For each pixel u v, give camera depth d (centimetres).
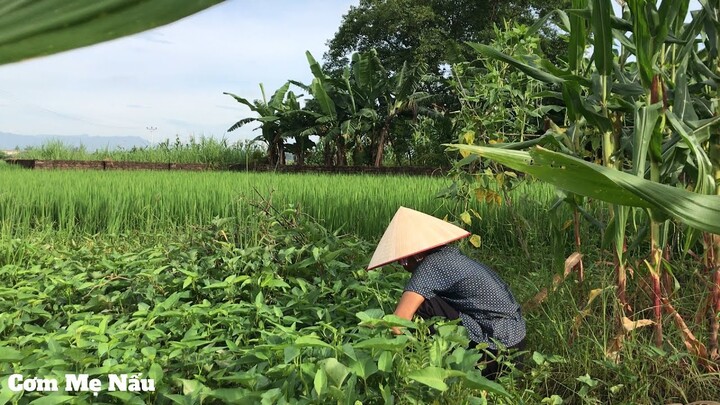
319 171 2203
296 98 2536
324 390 214
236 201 736
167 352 295
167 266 462
